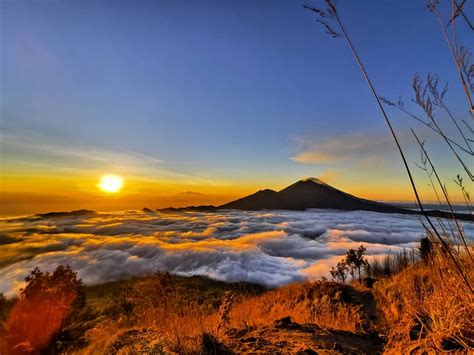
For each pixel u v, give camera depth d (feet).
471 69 4.38
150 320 18.98
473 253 6.34
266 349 11.32
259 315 24.06
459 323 7.39
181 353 10.30
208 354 10.53
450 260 6.82
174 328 12.54
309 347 11.68
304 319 21.77
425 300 10.28
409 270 20.07
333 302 26.14
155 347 10.53
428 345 8.45
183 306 21.66
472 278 6.40
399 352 10.12
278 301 32.07
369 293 26.32
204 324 15.40
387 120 5.49
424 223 5.94
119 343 11.32
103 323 18.99
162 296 27.66
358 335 14.37
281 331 14.32
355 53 5.45
